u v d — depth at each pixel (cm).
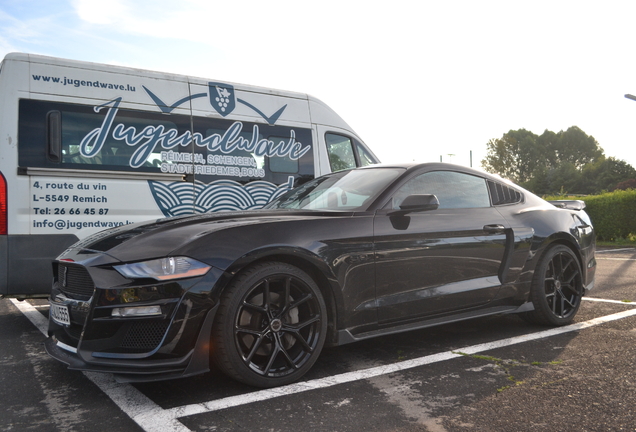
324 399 243
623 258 971
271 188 596
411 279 311
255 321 262
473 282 341
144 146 511
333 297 283
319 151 642
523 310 372
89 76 487
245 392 254
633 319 404
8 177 438
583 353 312
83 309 250
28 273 443
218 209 556
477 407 230
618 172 8931
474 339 355
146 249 249
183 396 251
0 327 432
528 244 370
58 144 462
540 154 11306
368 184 336
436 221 327
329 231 284
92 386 270
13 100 446
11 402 248
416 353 322
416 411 227
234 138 571
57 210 459
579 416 218
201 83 555
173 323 237
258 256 256
